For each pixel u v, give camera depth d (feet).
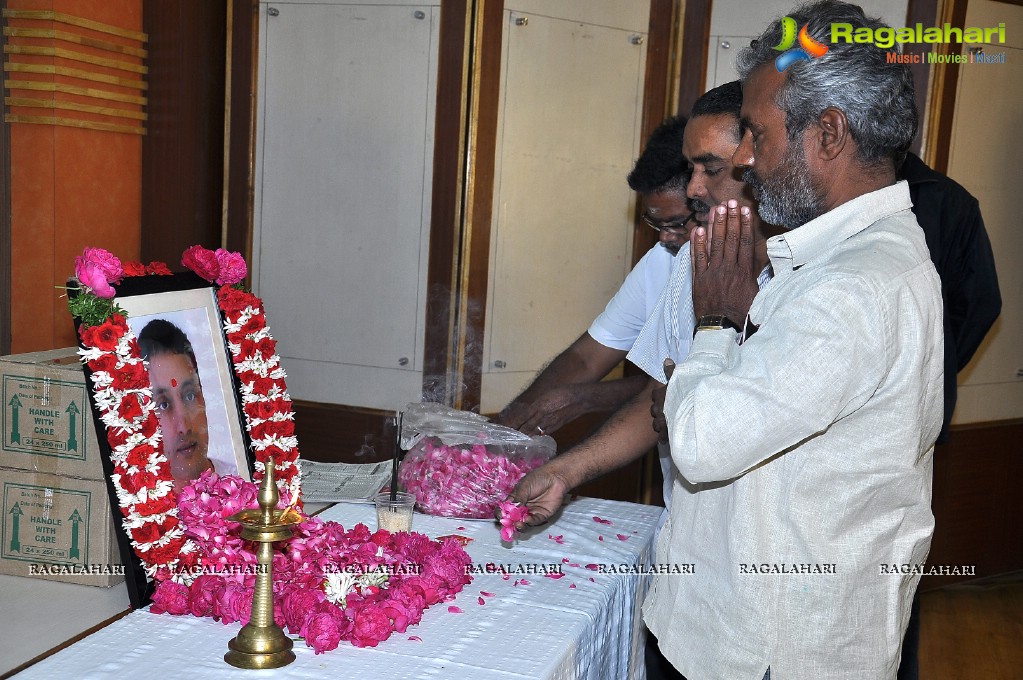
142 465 4.48
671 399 4.42
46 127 10.53
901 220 4.33
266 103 11.68
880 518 4.25
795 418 3.94
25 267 10.65
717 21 11.84
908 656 6.10
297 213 11.76
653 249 7.52
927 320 4.17
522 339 11.91
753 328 4.47
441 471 6.40
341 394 11.89
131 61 11.43
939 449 12.80
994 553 13.57
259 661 3.87
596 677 5.03
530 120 11.46
